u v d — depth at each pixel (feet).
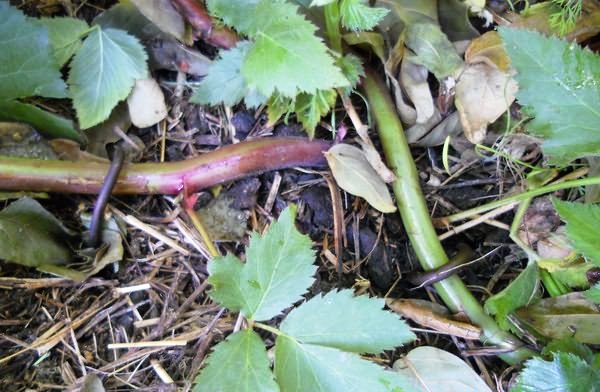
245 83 1.34
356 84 1.40
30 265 1.20
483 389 1.23
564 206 1.19
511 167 1.44
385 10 1.20
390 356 1.30
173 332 1.25
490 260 1.43
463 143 1.44
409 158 1.37
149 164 1.32
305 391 1.09
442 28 1.47
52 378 1.18
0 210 1.27
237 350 1.10
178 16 1.36
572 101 1.25
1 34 1.23
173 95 1.44
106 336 1.24
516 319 1.30
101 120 1.33
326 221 1.38
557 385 1.14
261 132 1.42
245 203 1.37
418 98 1.39
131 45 1.35
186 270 1.31
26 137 1.31
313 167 1.41
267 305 1.14
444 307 1.35
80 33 1.35
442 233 1.41
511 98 1.37
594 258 1.15
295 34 1.21
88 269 1.26
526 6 1.46
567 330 1.29
